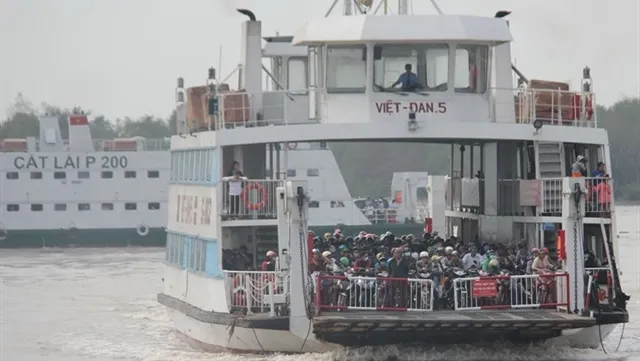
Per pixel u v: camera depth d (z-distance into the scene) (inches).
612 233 2871.6
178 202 3380.9
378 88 2967.5
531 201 3006.9
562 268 2738.7
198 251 3068.4
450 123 2859.3
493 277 2672.2
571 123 3100.4
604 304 2765.7
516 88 2970.0
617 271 2824.8
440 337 2736.2
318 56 2992.1
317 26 2972.4
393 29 2913.4
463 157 3599.9
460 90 2992.1
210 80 3061.0
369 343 2704.2
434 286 2696.9
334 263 2783.0
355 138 2869.1
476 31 2918.3
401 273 2728.8
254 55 3223.4
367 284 2677.2
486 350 2760.8
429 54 2967.5
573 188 2677.2
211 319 2829.7
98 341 3516.2
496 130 2869.1
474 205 3444.9
